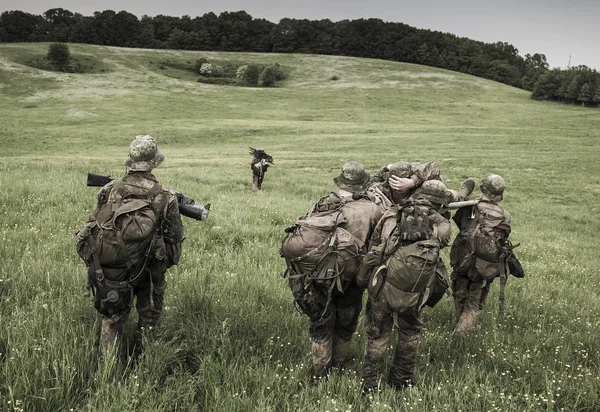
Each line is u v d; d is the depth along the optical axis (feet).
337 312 13.05
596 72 382.42
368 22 613.11
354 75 467.52
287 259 12.55
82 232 11.55
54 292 15.70
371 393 11.68
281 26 643.04
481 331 16.84
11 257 19.27
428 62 559.38
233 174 82.58
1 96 287.28
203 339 13.37
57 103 273.33
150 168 12.01
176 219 12.21
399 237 11.49
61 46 426.92
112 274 11.36
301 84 437.58
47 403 9.93
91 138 183.83
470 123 247.09
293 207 41.98
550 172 106.42
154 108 272.92
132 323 14.01
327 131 201.98
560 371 13.71
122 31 595.88
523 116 276.41
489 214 16.14
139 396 10.21
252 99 318.45
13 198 30.48
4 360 11.32
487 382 12.04
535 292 22.71
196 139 186.91
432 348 14.98
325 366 12.59
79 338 12.44
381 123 243.60
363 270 11.83
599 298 24.26
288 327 15.06
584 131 203.92
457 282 16.97
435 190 12.38
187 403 10.37
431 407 11.29
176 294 16.22
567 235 52.37
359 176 13.20
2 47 471.21
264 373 11.60
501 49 642.22
